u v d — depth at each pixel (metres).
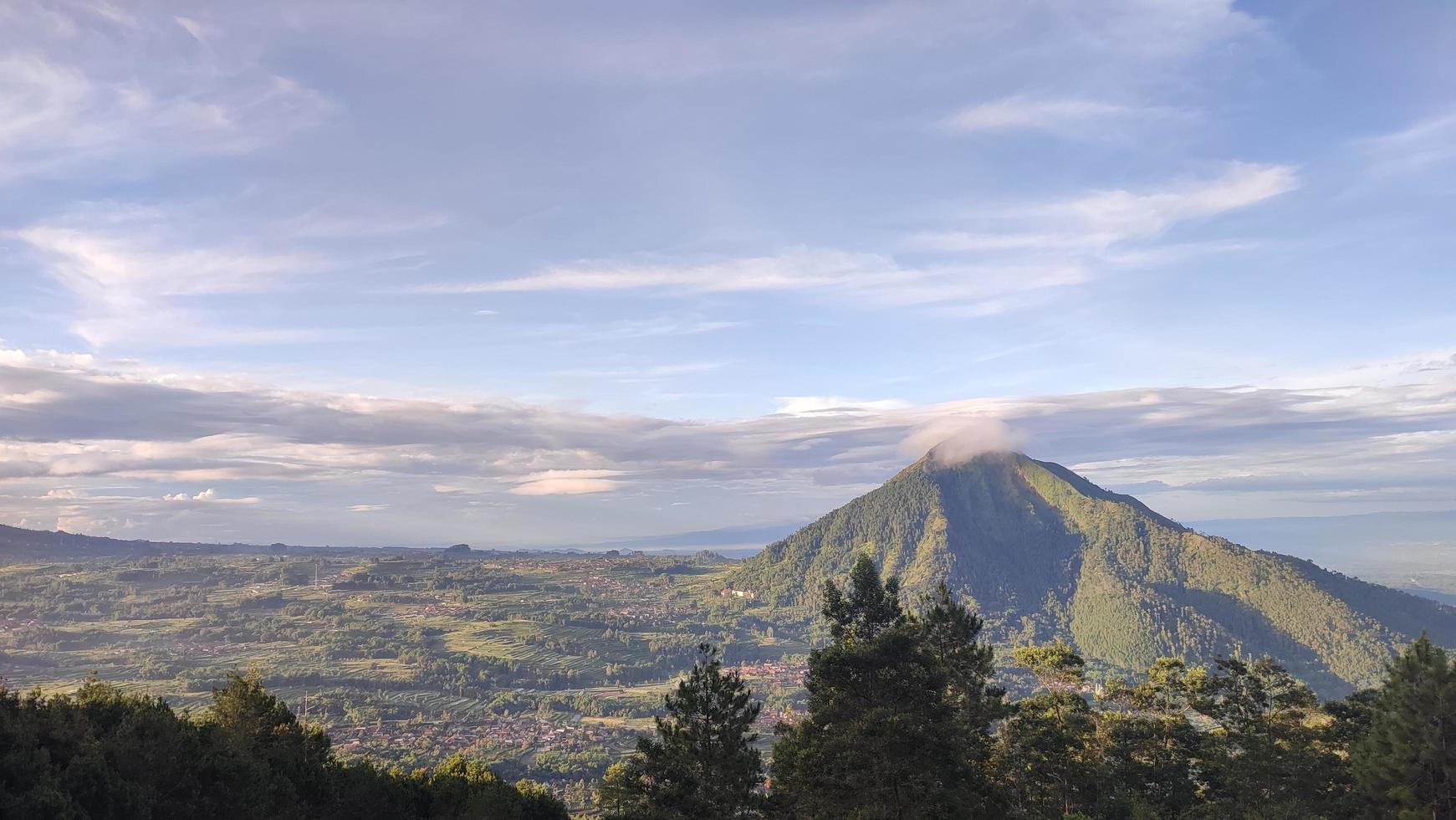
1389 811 51.50
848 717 50.34
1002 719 62.88
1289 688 70.62
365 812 53.66
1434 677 49.97
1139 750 72.50
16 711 38.75
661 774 46.94
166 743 41.53
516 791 64.75
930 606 61.31
